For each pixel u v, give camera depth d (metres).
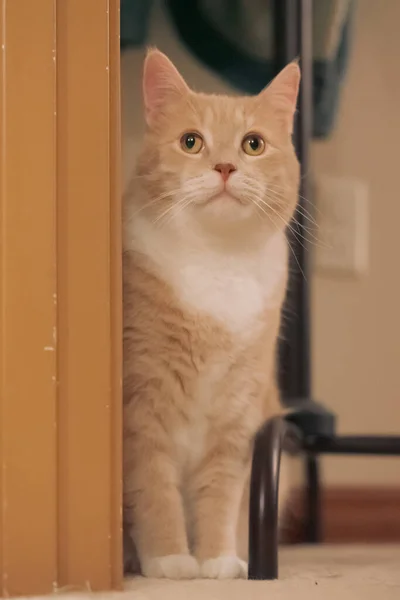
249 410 0.91
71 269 0.73
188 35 1.23
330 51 1.23
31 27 0.72
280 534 1.18
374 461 1.42
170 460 0.88
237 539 0.94
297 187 0.98
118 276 0.74
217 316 0.87
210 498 0.90
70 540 0.72
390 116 1.46
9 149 0.71
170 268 0.87
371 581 0.79
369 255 1.44
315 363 1.42
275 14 1.18
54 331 0.72
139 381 0.86
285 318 1.18
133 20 1.16
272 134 0.93
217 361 0.88
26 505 0.71
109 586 0.72
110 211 0.74
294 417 1.07
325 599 0.70
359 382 1.44
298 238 1.16
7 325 0.71
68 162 0.73
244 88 1.26
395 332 1.45
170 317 0.86
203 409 0.89
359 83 1.45
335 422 1.12
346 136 1.44
